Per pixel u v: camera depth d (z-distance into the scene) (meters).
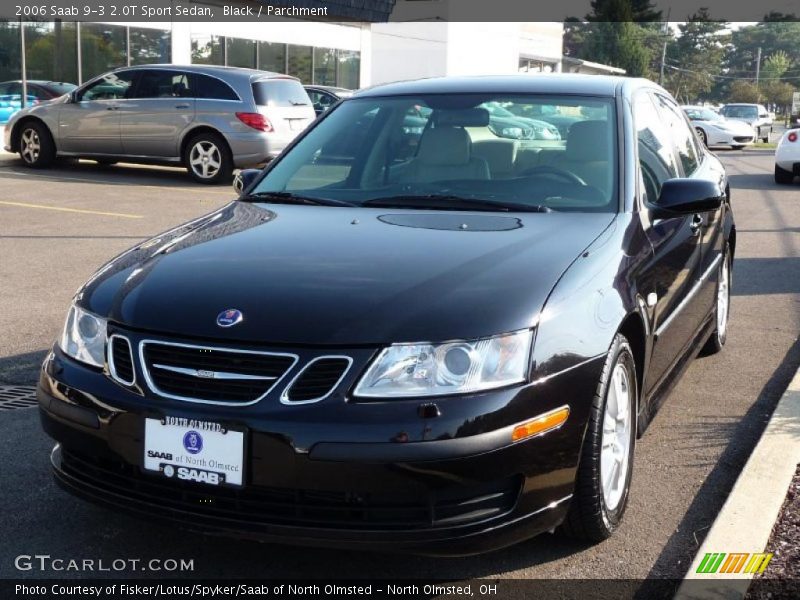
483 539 2.82
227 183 14.16
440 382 2.79
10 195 12.12
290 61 24.47
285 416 2.76
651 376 3.85
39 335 5.94
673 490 3.80
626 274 3.44
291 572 3.16
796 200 14.33
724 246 5.44
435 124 4.36
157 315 3.02
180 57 20.61
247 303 2.98
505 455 2.80
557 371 2.93
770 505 3.48
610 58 73.38
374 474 2.72
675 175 4.69
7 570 3.14
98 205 11.52
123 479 3.04
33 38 17.48
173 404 2.88
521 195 3.98
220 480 2.83
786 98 107.31
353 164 4.37
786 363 5.57
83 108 14.49
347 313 2.90
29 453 4.11
